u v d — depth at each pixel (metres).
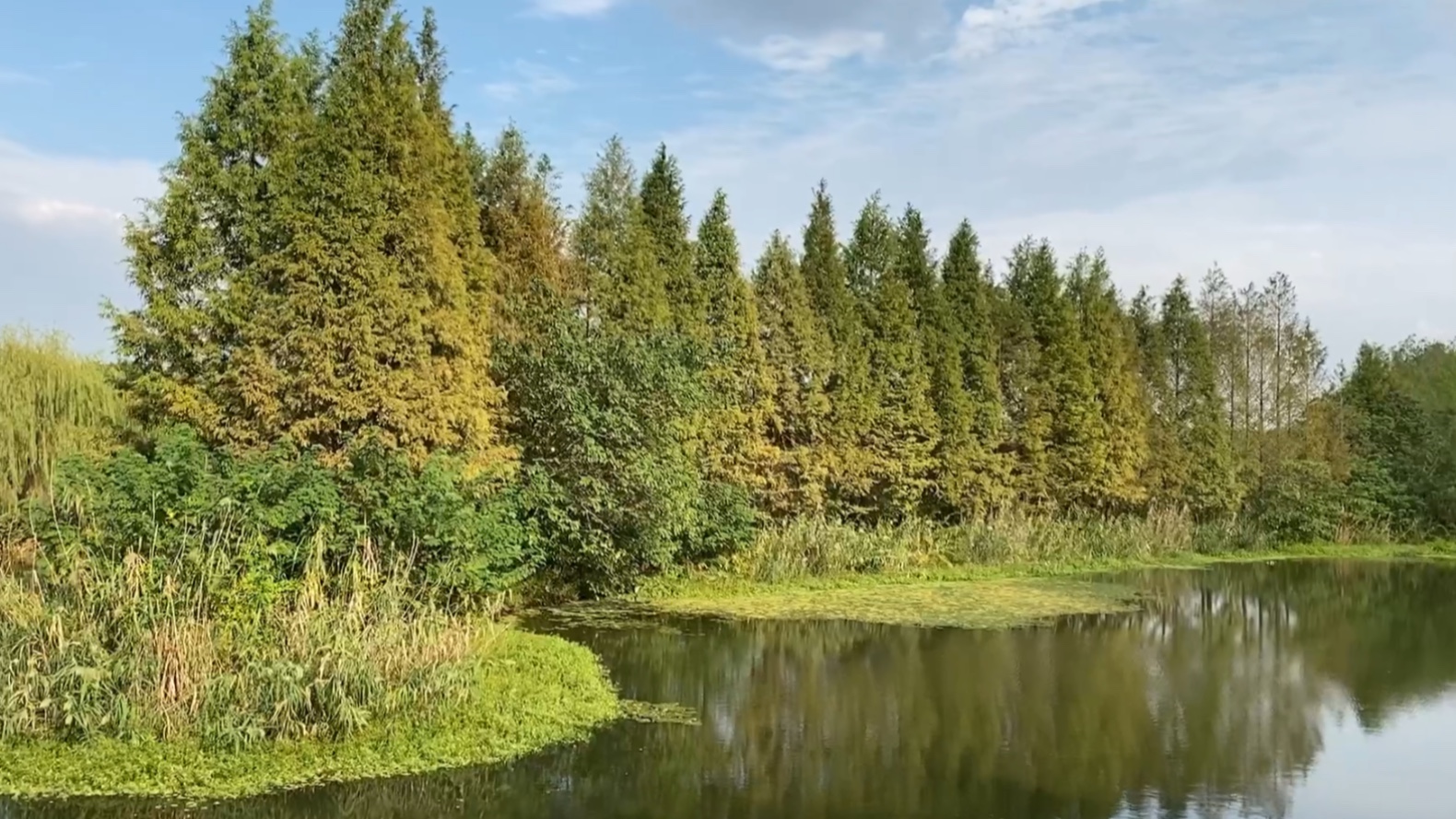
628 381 18.61
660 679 13.41
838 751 10.24
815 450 25.61
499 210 20.97
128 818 7.76
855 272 29.44
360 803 8.25
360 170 14.90
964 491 29.08
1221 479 35.91
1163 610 21.12
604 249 22.47
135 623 9.43
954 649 16.08
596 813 8.28
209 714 8.95
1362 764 10.14
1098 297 35.06
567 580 19.72
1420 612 21.45
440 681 9.96
